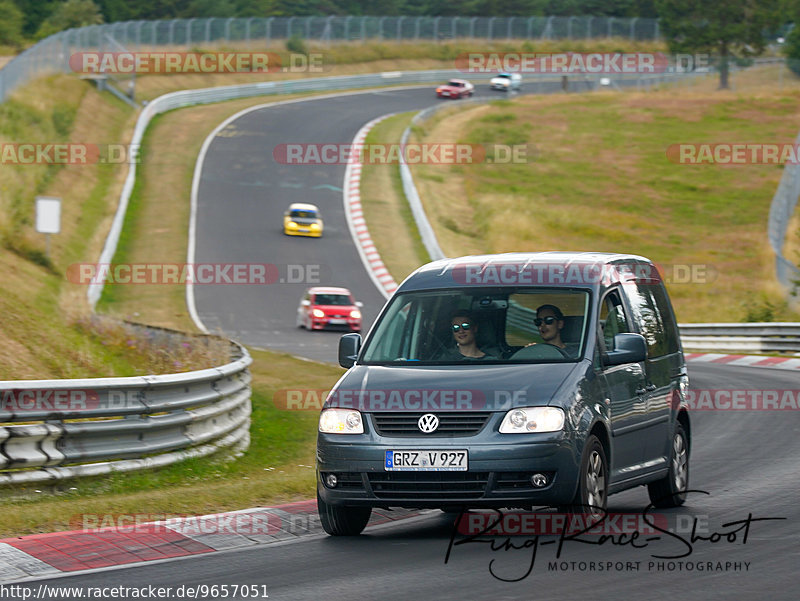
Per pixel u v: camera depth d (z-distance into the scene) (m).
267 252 165.88
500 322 31.64
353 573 25.50
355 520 30.92
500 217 192.75
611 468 31.02
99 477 39.47
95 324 70.69
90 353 61.88
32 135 168.00
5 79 171.62
